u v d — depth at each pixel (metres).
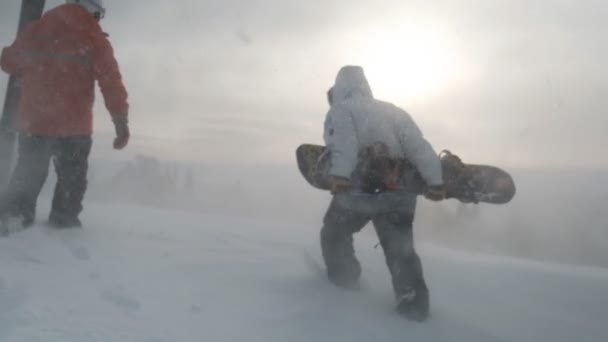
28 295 2.21
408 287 2.46
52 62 3.36
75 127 3.41
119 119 3.44
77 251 2.92
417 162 2.60
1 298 2.16
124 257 2.93
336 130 2.58
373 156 2.56
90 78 3.45
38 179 3.39
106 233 3.54
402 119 2.68
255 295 2.55
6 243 2.95
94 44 3.40
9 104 3.95
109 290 2.38
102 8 3.62
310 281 2.87
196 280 2.67
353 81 2.83
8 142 3.94
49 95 3.35
